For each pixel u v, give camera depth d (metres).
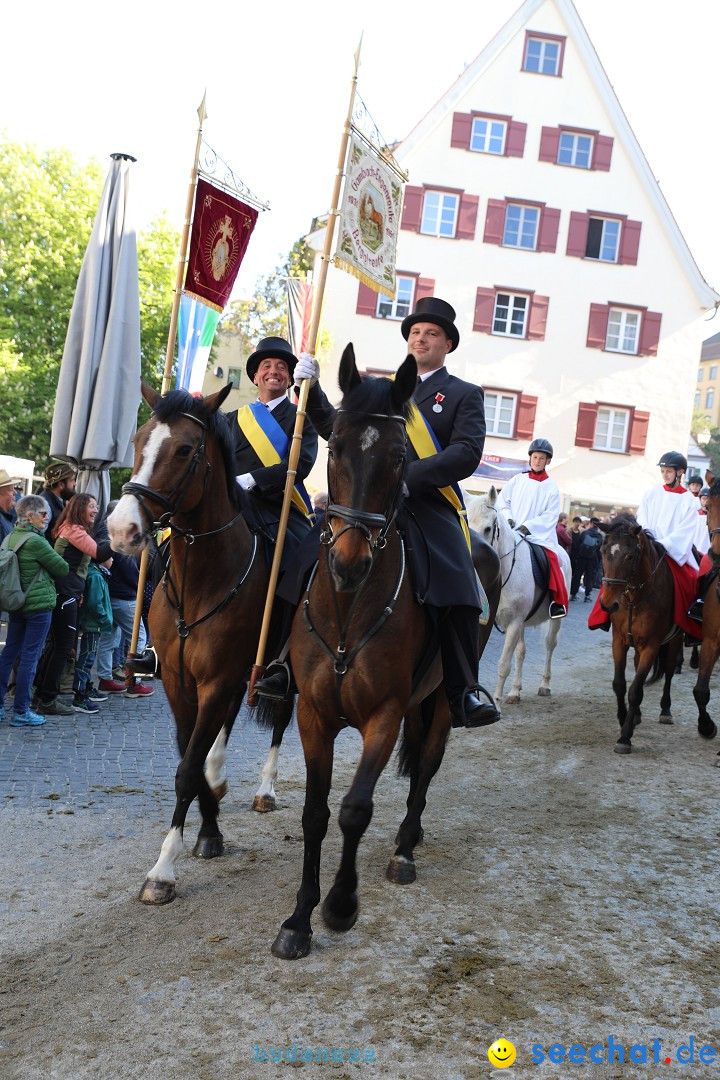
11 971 3.73
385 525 3.69
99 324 9.27
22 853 4.91
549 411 30.53
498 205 29.88
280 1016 3.44
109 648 8.97
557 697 10.79
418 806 4.89
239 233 5.87
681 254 30.69
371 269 5.08
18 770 6.32
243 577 4.61
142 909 4.31
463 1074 3.14
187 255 5.46
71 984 3.64
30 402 28.98
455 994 3.62
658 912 4.56
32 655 7.46
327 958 3.87
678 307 30.83
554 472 30.56
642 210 30.58
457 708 4.41
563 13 29.75
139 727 7.85
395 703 3.90
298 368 4.62
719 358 97.50
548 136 30.00
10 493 8.45
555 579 9.81
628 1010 3.59
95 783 6.19
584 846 5.48
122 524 4.00
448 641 4.48
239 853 5.07
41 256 28.66
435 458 4.46
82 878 4.64
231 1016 3.43
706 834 5.82
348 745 8.10
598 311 30.45
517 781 6.94
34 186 28.70
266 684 4.29
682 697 11.12
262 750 7.59
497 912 4.43
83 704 8.20
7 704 8.07
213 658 4.48
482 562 6.15
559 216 30.23
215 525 4.47
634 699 8.04
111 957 3.85
